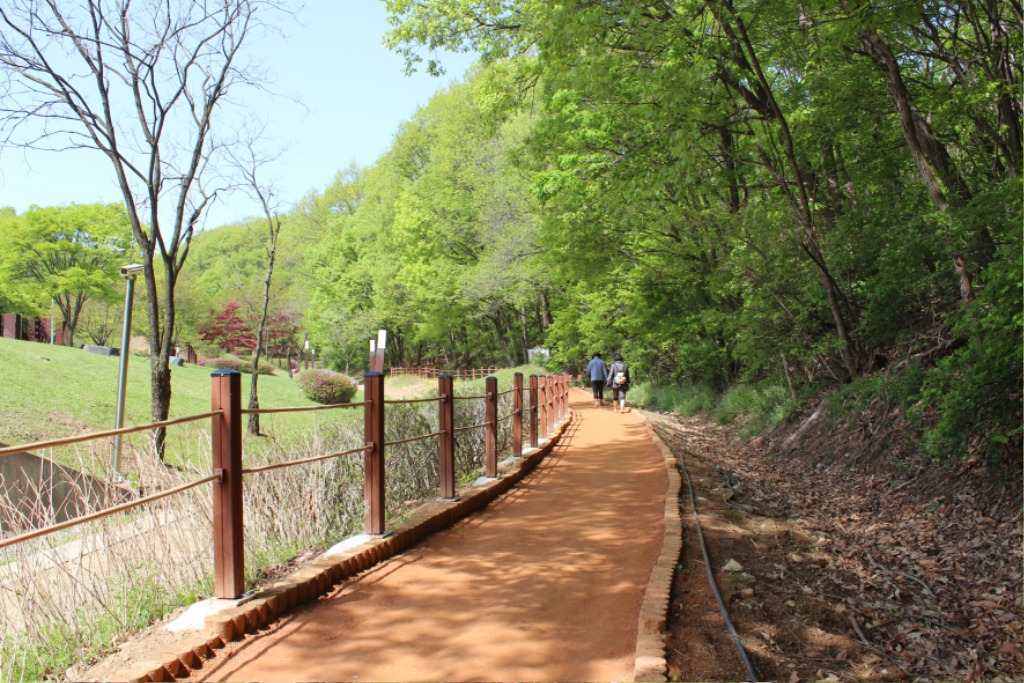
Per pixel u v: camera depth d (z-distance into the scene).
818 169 14.68
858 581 6.53
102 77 12.36
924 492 9.05
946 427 8.41
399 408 9.43
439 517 6.91
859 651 4.99
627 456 12.17
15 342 27.77
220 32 13.24
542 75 15.70
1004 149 11.15
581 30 10.77
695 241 16.34
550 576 5.49
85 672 3.71
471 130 37.81
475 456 10.59
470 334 55.09
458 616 4.65
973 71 12.37
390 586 5.20
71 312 53.97
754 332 15.45
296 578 4.90
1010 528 7.30
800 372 17.16
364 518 6.47
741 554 6.62
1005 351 7.57
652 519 7.43
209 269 76.88
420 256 41.84
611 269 20.80
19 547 4.32
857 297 13.89
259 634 4.29
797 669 4.45
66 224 43.94
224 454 4.49
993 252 9.91
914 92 13.30
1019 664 5.20
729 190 15.75
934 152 11.60
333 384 34.09
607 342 29.28
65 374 22.88
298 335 76.44
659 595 4.95
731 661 4.36
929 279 11.31
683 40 10.94
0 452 3.20
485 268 32.81
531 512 7.81
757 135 13.68
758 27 12.12
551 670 3.88
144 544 4.89
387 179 50.62
